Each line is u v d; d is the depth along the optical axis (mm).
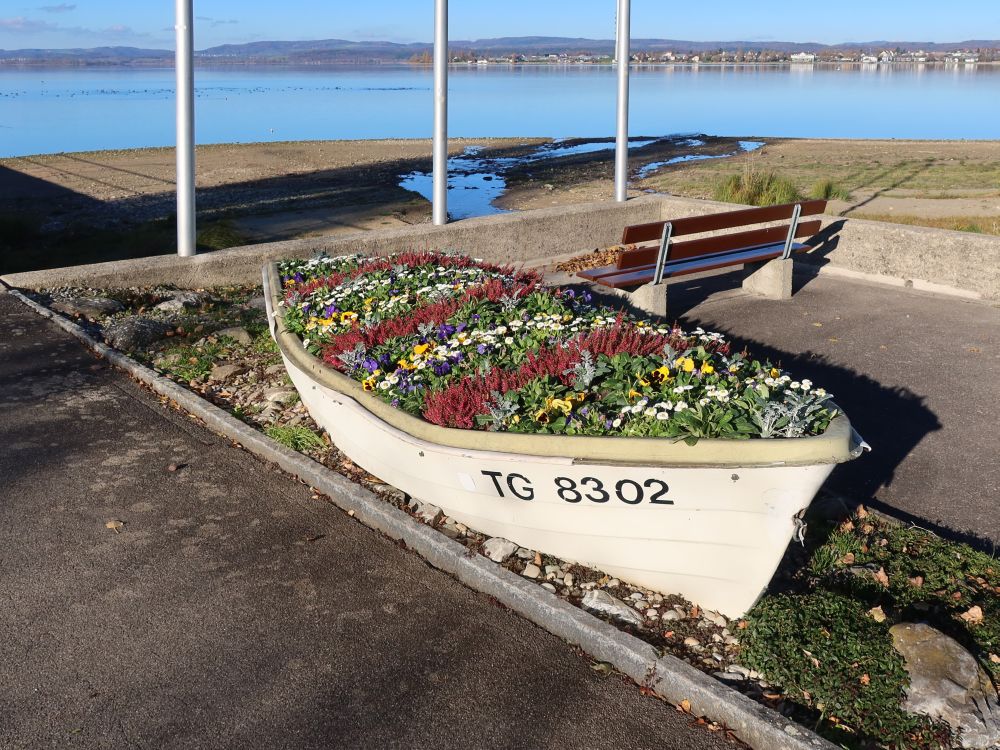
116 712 3605
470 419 4656
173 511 5234
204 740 3463
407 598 4414
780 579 4488
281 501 5371
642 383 4680
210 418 6430
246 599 4387
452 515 4953
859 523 5020
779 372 5090
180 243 10305
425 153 36094
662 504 4035
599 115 67438
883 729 3488
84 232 18984
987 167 25781
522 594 4277
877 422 6660
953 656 3697
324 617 4250
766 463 3762
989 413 6777
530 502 4430
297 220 19641
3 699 3672
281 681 3803
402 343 5848
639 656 3830
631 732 3531
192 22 9742
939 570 4531
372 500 5156
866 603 4199
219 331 8367
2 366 7523
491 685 3793
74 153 36562
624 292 9352
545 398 4703
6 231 17922
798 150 33188
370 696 3717
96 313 8758
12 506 5270
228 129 55656
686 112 70250
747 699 3576
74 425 6418
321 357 5992
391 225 18922
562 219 12320
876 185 22484
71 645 4020
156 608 4305
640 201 13305
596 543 4391
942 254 10125
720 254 9742
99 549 4824
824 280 10922
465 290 6922
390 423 4926
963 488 5617
